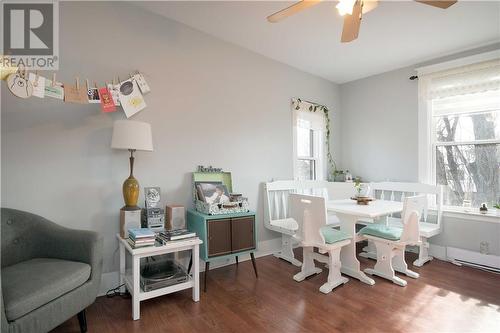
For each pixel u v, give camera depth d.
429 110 3.53
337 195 3.79
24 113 2.04
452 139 3.38
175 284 2.16
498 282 2.60
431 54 3.39
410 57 3.49
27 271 1.64
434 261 3.22
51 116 2.14
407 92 3.75
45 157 2.11
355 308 2.11
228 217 2.58
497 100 3.03
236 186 3.20
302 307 2.13
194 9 2.54
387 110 3.96
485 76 3.07
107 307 2.12
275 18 1.88
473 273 2.83
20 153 2.03
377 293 2.37
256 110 3.40
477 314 2.03
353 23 1.77
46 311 1.48
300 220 2.57
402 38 2.99
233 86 3.18
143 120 2.54
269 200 3.45
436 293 2.37
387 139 3.96
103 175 2.35
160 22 2.65
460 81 3.24
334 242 2.47
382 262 2.70
